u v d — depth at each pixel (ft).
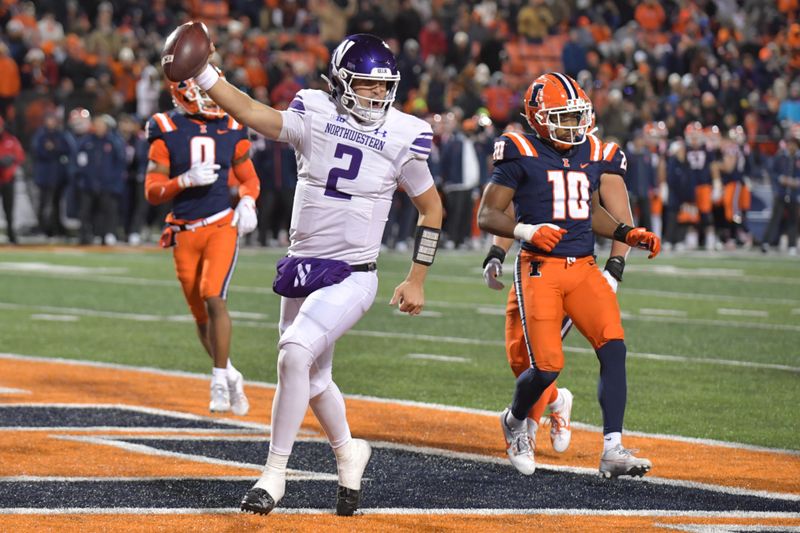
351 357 108.17
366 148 56.59
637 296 163.84
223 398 79.41
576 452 72.02
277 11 314.35
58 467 65.00
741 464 68.54
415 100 265.95
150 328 125.80
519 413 65.87
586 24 345.31
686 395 90.89
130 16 279.08
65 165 240.32
